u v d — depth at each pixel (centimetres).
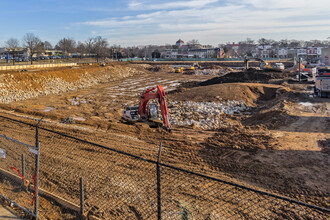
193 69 8675
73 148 1515
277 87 3769
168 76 7425
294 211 923
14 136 1727
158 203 620
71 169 1167
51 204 848
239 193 1041
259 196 1027
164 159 1483
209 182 1130
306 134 1964
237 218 846
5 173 1048
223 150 1688
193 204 899
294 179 1248
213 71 7944
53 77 5322
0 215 791
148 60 12719
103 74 6762
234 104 3284
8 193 918
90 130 2059
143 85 5881
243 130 2186
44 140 1655
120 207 838
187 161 1486
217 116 2861
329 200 1048
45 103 3922
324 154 1551
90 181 1043
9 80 4453
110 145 1661
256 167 1402
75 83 5647
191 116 2877
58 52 14588
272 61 11419
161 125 2417
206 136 2120
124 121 2623
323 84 3059
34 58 10388
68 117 2439
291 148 1672
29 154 1322
